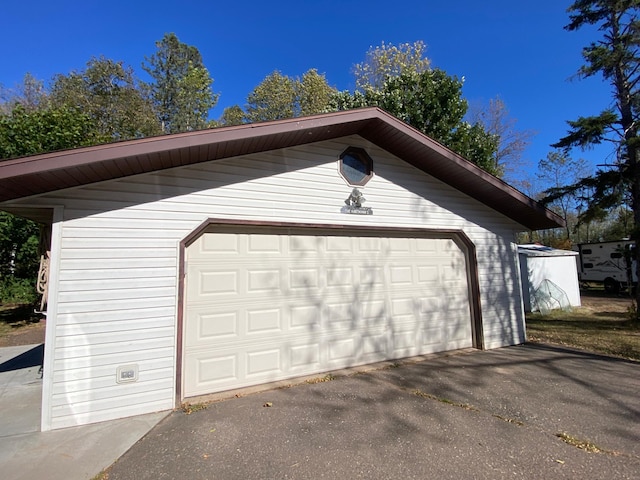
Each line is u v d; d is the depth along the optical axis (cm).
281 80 2792
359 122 548
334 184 573
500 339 722
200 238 478
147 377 417
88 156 355
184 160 449
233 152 482
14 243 1054
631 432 346
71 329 392
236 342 486
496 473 282
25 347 808
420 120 1530
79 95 2044
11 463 308
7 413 420
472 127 1683
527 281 1295
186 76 3052
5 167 326
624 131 1038
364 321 593
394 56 2050
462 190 703
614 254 1741
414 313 647
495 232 747
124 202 428
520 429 356
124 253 421
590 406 410
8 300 1045
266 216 512
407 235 654
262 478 282
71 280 396
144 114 2241
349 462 302
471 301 713
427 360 614
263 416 395
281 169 530
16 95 2212
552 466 291
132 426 378
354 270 593
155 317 428
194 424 379
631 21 1038
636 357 632
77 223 405
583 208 1098
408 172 650
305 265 549
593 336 823
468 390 467
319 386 488
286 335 523
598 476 276
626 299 1536
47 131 1088
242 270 500
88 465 305
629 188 1027
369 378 519
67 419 380
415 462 300
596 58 1063
